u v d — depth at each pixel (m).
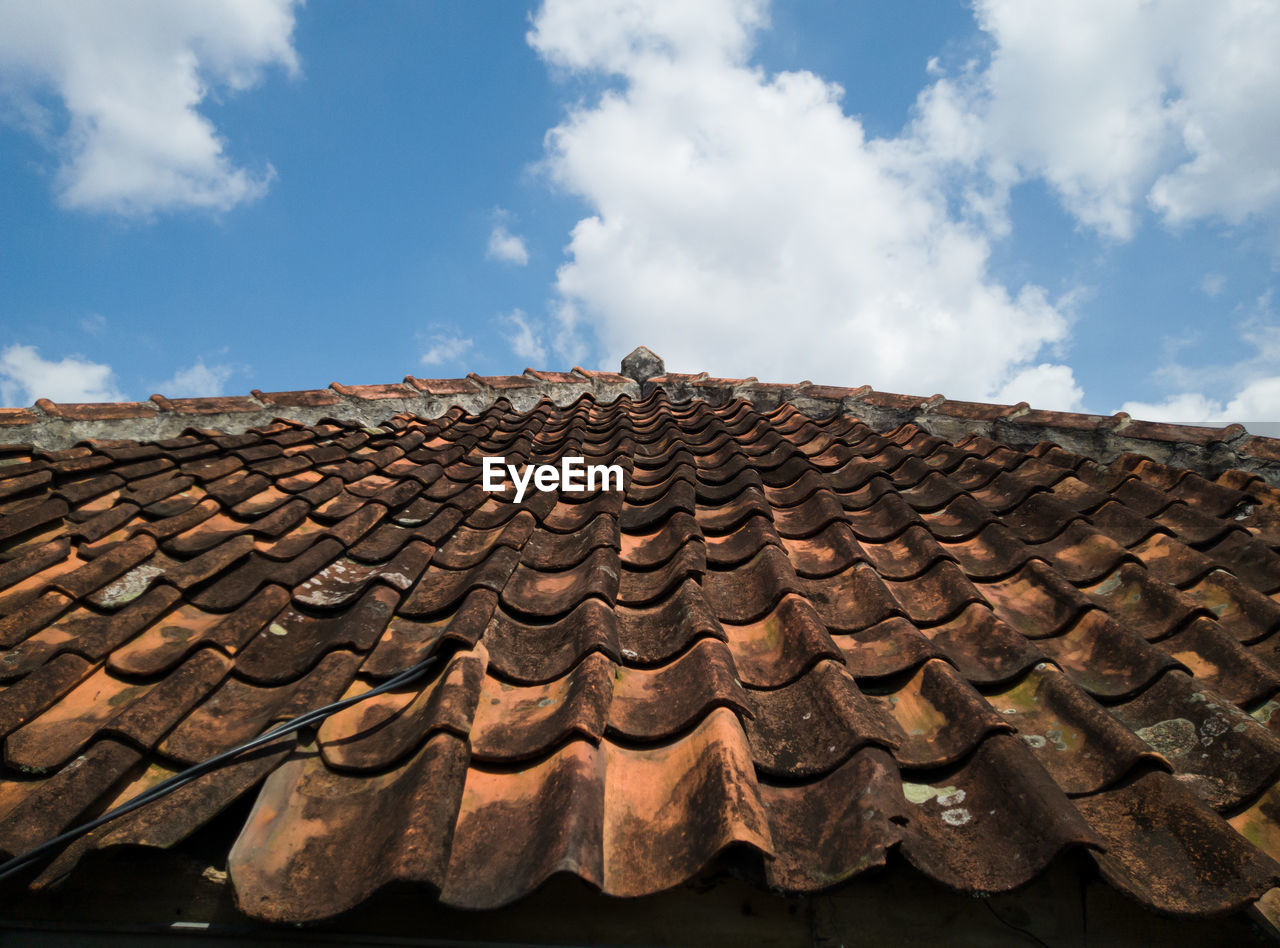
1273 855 1.87
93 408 4.75
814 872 1.65
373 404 5.78
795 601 2.68
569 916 1.75
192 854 1.80
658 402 6.94
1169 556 3.34
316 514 3.67
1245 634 2.82
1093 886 1.84
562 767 1.85
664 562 3.15
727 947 1.76
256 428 5.23
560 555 3.30
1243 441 4.51
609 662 2.28
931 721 2.19
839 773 1.91
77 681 2.24
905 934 1.79
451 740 1.86
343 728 2.06
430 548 3.26
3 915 1.76
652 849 1.72
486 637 2.45
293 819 1.77
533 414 6.37
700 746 1.95
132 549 3.04
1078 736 2.16
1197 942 1.83
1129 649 2.56
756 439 5.33
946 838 1.79
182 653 2.37
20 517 3.33
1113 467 4.69
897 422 5.67
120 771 1.88
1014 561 3.24
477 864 1.67
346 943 1.73
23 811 1.73
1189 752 2.16
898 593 3.07
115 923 1.76
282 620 2.67
